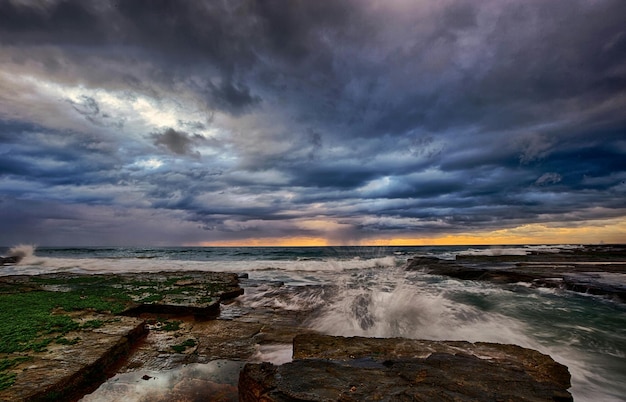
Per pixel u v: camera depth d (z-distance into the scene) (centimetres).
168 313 1266
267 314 1327
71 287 1623
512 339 1021
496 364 636
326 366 621
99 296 1356
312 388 529
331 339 829
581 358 883
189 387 671
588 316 1270
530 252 5300
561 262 3331
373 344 788
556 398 502
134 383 687
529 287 1923
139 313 1247
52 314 1038
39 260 3669
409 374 579
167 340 972
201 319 1229
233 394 641
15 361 660
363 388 527
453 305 1408
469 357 673
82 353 721
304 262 3769
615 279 1961
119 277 2088
